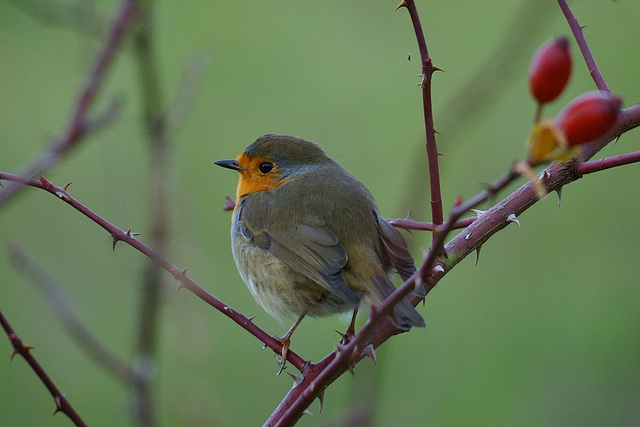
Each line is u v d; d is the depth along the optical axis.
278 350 5.66
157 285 7.99
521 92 12.82
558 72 3.23
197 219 12.36
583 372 10.66
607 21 14.19
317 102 13.59
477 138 12.53
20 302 11.31
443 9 14.84
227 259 12.06
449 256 5.82
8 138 13.10
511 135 12.50
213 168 12.82
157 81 8.55
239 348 11.24
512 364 10.87
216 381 10.83
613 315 11.10
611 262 11.70
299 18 14.88
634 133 12.62
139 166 11.46
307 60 14.15
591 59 5.78
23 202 11.98
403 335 11.30
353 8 14.96
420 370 10.95
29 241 11.77
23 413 10.69
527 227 12.19
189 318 8.48
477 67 13.51
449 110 7.80
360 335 4.63
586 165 5.64
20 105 13.48
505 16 14.44
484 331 11.21
